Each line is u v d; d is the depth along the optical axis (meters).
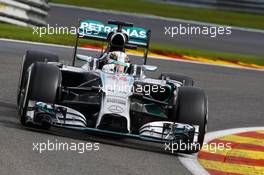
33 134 28.89
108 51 34.38
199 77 58.62
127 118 28.73
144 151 29.75
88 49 66.38
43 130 30.55
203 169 27.67
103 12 98.38
